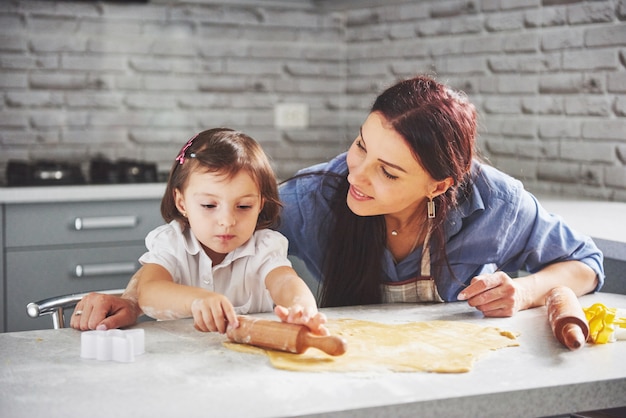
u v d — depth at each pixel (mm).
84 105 3590
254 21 3805
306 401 1136
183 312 1490
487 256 1854
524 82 3025
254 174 1682
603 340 1438
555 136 2920
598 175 2773
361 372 1256
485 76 3186
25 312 3021
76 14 3541
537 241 1869
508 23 3068
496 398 1186
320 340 1302
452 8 3305
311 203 1857
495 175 1846
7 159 3512
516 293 1628
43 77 3527
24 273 3008
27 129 3529
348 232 1812
